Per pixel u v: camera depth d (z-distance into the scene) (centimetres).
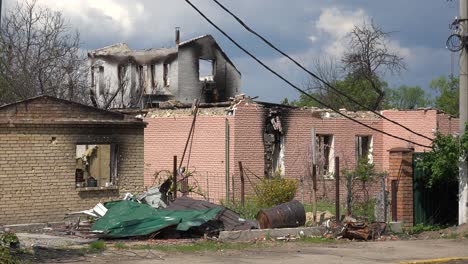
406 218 1994
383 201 1977
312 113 3159
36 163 1989
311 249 1611
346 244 1714
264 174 2984
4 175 1931
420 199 2033
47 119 2006
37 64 3941
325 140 3272
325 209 2495
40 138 1998
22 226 1912
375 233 1847
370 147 3403
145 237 1719
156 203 1991
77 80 4125
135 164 2195
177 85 5097
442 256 1530
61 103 2052
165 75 5188
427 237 1862
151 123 3195
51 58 4009
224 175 2894
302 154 3103
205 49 5247
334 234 1819
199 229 1777
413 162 2019
